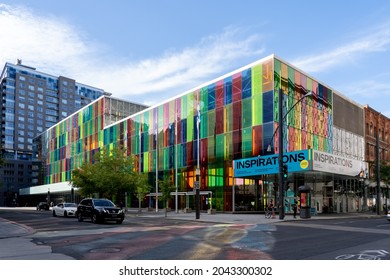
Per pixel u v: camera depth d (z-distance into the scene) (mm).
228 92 46031
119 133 66188
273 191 42406
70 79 176500
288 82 43188
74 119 83562
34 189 99125
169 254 11242
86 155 76375
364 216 38625
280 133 30297
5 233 18266
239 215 37406
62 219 31812
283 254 11117
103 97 72188
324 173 37031
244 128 43312
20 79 160750
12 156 153000
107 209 25688
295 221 28578
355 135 56438
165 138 55250
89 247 12891
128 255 11094
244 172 39125
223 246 13031
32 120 161250
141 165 59656
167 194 45906
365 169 43562
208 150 47656
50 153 95062
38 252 11922
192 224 25234
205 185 47406
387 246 12805
